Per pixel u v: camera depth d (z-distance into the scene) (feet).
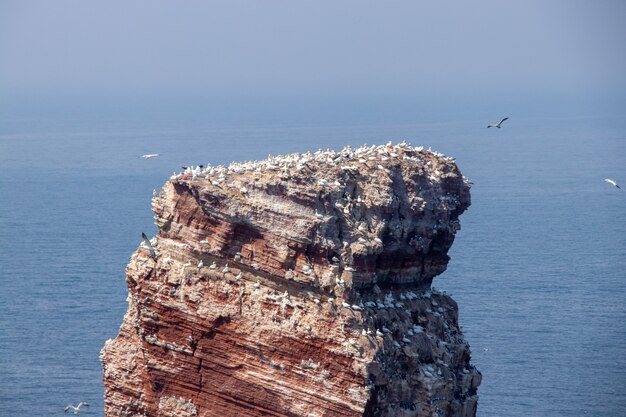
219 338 450.30
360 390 424.05
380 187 461.37
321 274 437.17
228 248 453.17
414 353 455.22
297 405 435.53
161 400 465.06
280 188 444.55
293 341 435.94
